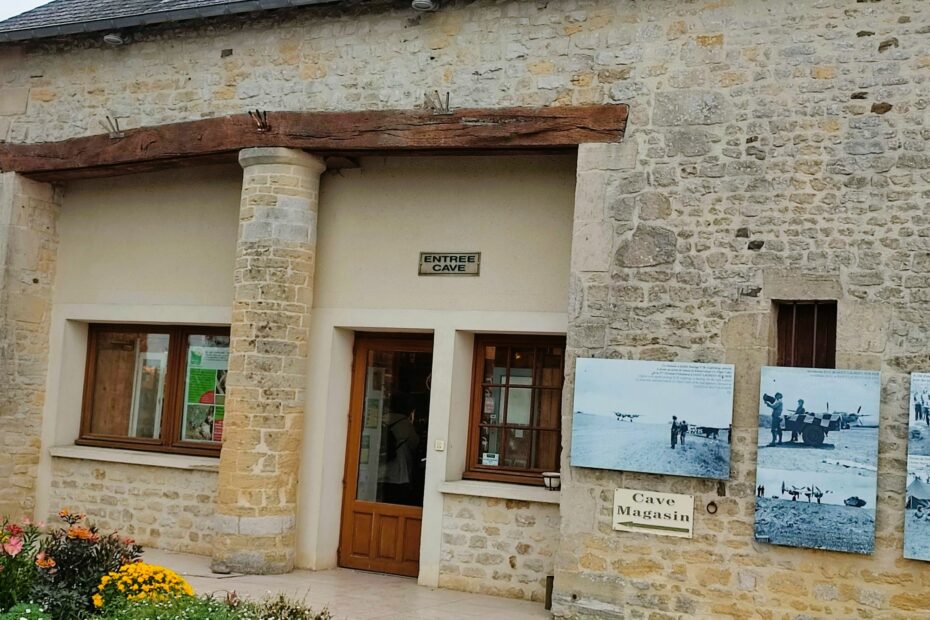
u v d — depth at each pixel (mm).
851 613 6832
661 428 7395
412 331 9086
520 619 7574
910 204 7000
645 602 7348
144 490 10102
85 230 10734
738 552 7148
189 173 10219
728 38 7598
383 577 8922
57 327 10750
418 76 8578
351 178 9328
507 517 8406
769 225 7332
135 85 9766
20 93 10406
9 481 10367
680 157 7633
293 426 8922
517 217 8641
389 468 9234
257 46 9211
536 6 8227
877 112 7148
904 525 6727
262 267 8883
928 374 6754
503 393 8867
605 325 7695
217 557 8758
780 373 7102
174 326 10445
